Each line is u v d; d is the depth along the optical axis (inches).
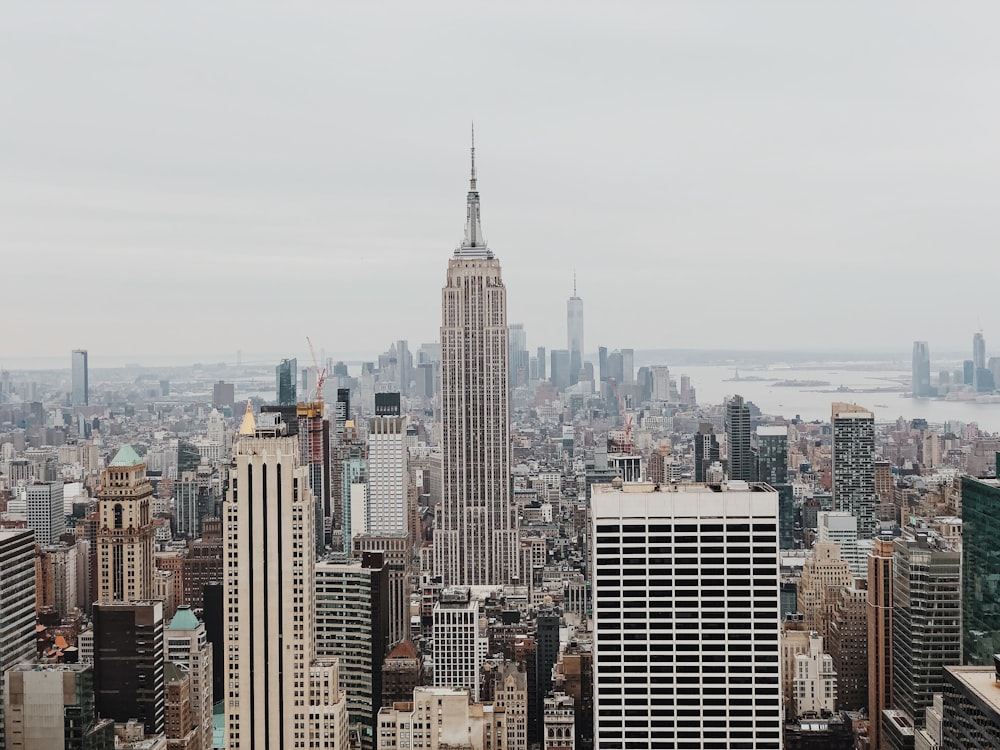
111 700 7691.9
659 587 6402.6
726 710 6397.6
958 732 5073.8
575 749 7588.6
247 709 7785.4
